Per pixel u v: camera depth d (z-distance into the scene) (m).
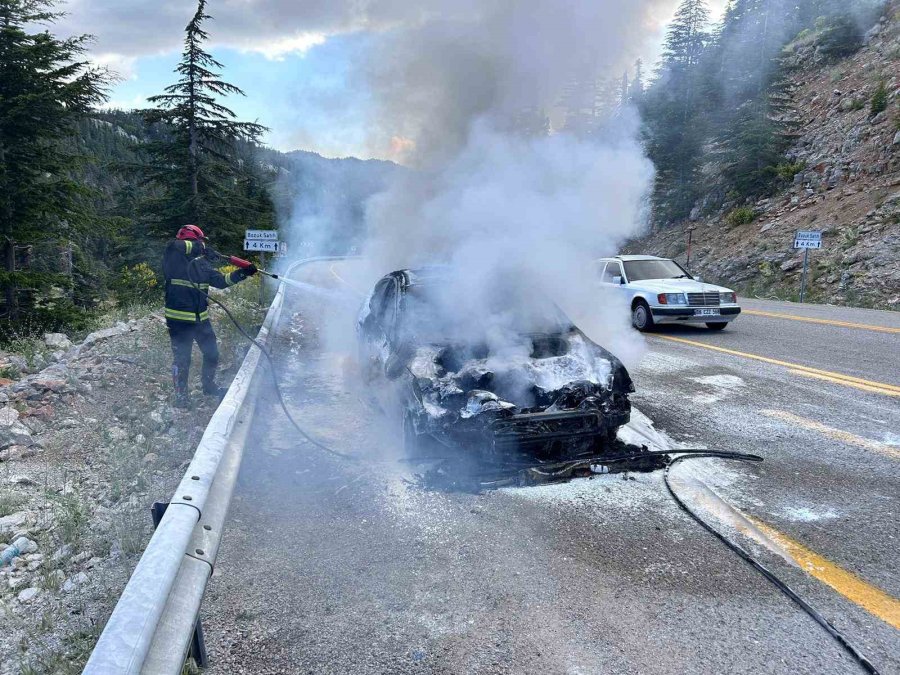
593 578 2.84
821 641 2.38
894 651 2.31
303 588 2.77
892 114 26.89
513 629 2.47
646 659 2.29
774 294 21.17
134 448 4.39
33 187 14.28
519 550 3.10
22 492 3.70
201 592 2.20
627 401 4.41
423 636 2.44
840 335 9.92
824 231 23.81
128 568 2.82
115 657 1.63
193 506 2.53
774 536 3.22
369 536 3.27
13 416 4.66
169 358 7.17
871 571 2.88
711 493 3.76
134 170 23.00
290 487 3.92
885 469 4.15
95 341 8.02
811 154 30.73
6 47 13.98
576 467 4.03
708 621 2.51
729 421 5.26
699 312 10.29
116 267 22.72
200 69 22.73
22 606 2.60
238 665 2.26
